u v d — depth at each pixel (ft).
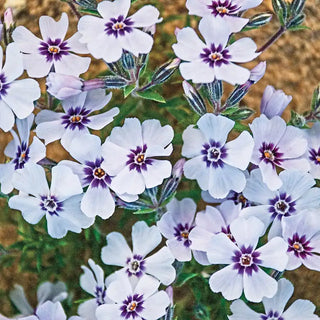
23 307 0.90
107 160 0.77
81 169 0.77
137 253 0.81
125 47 0.78
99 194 0.78
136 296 0.79
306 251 0.78
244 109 0.82
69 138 0.79
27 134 0.80
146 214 0.91
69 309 0.94
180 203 0.84
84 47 0.81
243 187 0.78
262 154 0.78
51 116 0.80
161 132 0.78
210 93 0.79
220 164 0.78
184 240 0.82
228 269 0.76
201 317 0.87
